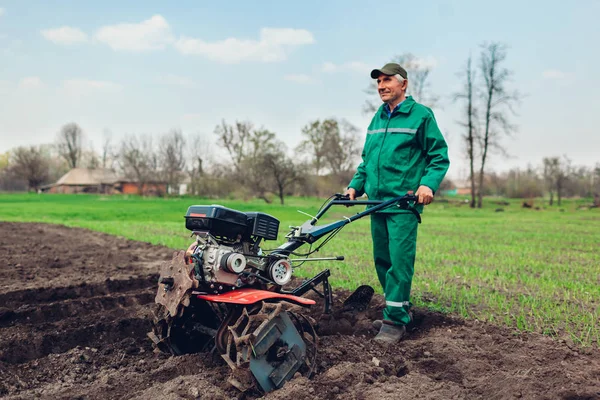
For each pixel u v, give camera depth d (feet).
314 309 19.94
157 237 48.85
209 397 12.21
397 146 16.70
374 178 17.10
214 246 14.19
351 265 30.91
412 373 13.65
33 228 56.13
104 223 72.02
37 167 318.86
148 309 20.34
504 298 21.67
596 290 23.84
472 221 97.45
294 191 219.82
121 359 15.64
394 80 16.80
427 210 159.53
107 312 19.74
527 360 14.24
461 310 19.31
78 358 15.53
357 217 16.17
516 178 244.63
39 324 18.15
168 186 257.34
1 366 14.89
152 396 12.37
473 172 172.04
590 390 11.84
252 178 193.67
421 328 18.16
